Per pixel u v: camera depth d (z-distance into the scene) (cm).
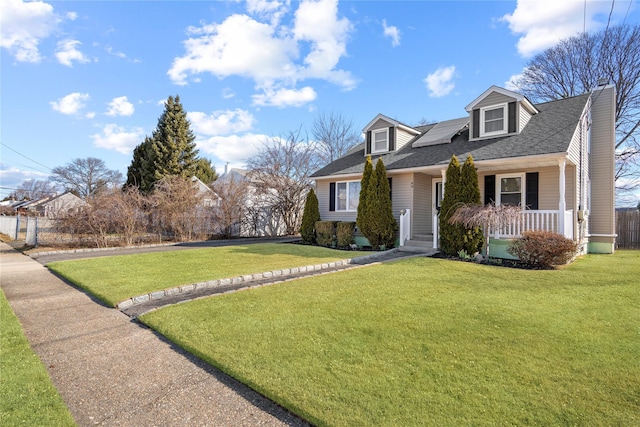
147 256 1097
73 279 765
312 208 1534
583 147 1216
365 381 301
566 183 1112
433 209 1417
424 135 1510
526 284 657
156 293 611
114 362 363
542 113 1239
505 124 1171
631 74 1961
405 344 378
